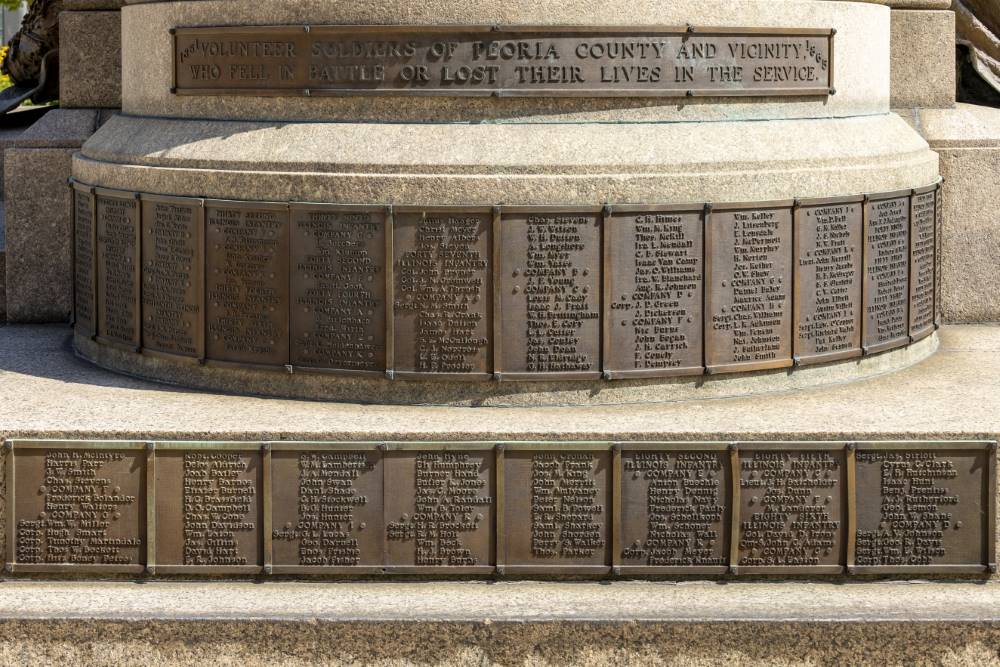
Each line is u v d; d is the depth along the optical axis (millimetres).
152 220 10742
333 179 10078
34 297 13281
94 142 11797
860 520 9422
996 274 13109
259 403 10234
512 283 10031
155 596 9188
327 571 9383
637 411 9984
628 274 10094
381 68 10234
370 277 10086
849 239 10734
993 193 12992
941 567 9461
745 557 9430
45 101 16547
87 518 9414
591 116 10312
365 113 10359
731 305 10305
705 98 10445
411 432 9344
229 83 10625
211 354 10562
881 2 11609
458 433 9367
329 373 10242
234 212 10320
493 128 10219
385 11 10195
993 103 14789
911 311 11422
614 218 10023
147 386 10805
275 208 10180
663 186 10062
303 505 9367
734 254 10258
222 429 9398
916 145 11734
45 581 9469
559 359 10117
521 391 10172
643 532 9391
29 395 10414
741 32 10453
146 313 10906
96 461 9391
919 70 13391
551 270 10031
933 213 11711
